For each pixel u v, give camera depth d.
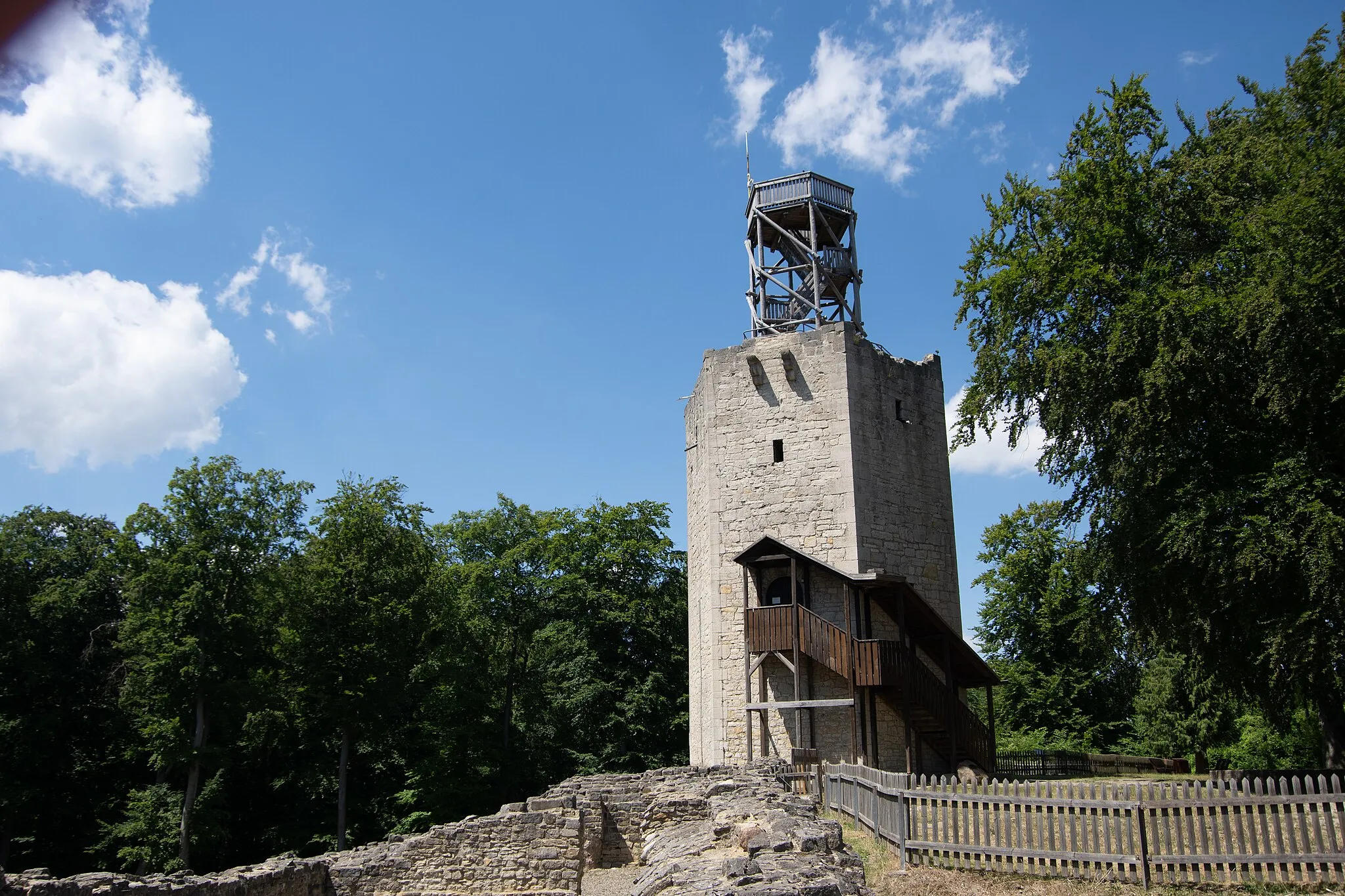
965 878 13.04
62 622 33.22
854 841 15.80
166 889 12.88
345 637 33.03
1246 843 11.92
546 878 15.90
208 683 29.17
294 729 34.25
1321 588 15.26
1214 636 18.36
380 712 32.88
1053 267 20.53
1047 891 12.37
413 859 16.31
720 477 28.42
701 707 28.33
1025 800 13.19
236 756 33.66
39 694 31.95
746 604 25.42
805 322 30.30
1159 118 20.55
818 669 25.36
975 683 26.89
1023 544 43.97
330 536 34.44
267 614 33.25
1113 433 19.06
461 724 36.03
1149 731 37.47
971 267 23.20
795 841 8.53
